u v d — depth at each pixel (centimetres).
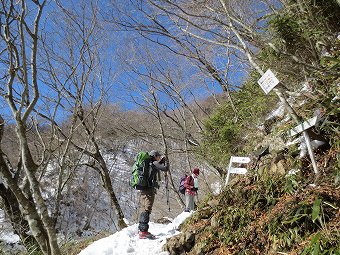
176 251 432
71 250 710
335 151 345
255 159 479
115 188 1986
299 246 282
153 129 1075
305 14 467
